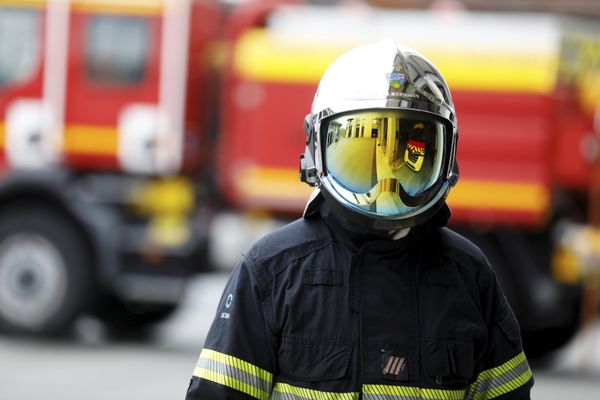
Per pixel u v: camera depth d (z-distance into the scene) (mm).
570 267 19172
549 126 19078
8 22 20250
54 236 19922
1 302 20156
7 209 20141
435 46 19422
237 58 20156
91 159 20125
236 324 5836
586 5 19438
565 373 19875
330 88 5906
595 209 19281
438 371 5727
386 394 5672
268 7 20219
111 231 19828
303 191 19906
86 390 16359
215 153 20406
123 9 20047
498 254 19234
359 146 5801
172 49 19984
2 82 20250
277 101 19969
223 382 5801
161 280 20078
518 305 19234
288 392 5762
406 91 5785
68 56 20141
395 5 19781
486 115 19234
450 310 5820
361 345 5695
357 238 5859
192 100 20078
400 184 5777
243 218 20234
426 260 5887
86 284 19906
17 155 20156
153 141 19969
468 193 19234
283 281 5824
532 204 19078
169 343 21500
